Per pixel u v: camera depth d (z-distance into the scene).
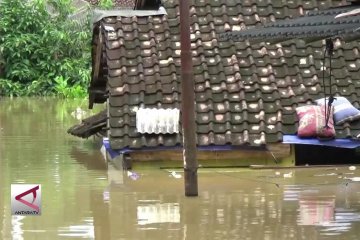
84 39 54.03
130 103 21.17
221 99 21.33
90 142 26.83
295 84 21.84
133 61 22.19
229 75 21.97
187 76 16.36
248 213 15.05
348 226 13.85
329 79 21.16
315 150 22.17
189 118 16.59
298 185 18.19
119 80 21.70
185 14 16.30
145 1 29.05
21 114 37.69
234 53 22.53
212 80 21.78
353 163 22.02
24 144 26.20
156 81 21.58
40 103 45.75
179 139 20.45
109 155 22.77
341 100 20.98
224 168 20.91
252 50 22.66
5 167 21.34
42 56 54.19
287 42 22.91
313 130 20.38
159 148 20.48
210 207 15.69
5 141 26.94
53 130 30.41
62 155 23.69
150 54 22.38
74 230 13.88
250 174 19.95
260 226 13.92
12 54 53.75
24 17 54.94
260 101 21.25
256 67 22.20
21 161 22.45
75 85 52.44
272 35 15.69
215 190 17.62
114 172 20.42
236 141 20.48
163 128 20.48
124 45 22.53
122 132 20.59
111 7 54.69
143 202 16.33
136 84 21.59
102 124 24.81
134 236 13.35
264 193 17.19
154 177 19.62
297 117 20.91
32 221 14.65
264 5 23.84
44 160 22.64
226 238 13.09
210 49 22.61
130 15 23.47
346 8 16.11
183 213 15.13
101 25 23.47
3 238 13.35
